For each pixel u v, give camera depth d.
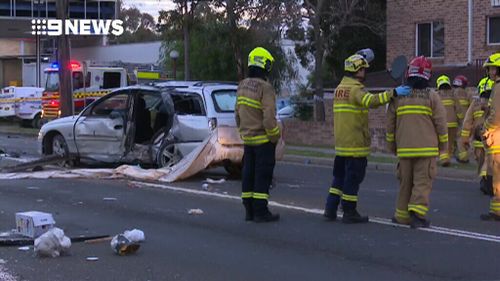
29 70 48.44
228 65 30.39
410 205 8.24
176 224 8.44
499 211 8.80
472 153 15.51
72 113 24.45
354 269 6.42
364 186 12.51
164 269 6.40
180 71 33.12
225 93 12.63
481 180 11.65
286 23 23.17
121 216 8.93
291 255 6.94
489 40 21.39
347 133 8.27
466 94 14.64
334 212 8.62
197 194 10.77
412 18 23.11
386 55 24.92
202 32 25.62
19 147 20.64
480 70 20.42
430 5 22.62
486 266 6.50
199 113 12.37
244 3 23.27
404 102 8.05
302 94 29.77
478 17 21.44
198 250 7.13
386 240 7.56
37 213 7.67
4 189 11.15
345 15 23.00
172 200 10.20
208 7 23.83
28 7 47.53
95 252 7.04
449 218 9.02
